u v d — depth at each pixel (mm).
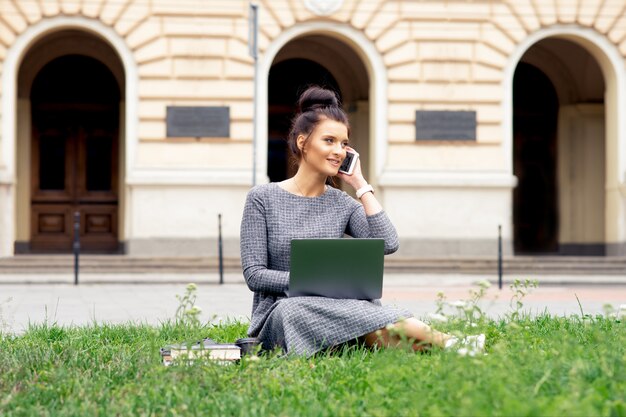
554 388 4750
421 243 21312
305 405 4594
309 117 6348
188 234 20844
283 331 6051
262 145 21078
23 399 4797
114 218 23844
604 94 24734
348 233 6633
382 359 5332
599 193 24859
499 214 21531
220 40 20984
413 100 21453
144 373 5480
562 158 25062
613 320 7992
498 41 21594
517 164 25562
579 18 21703
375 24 21359
